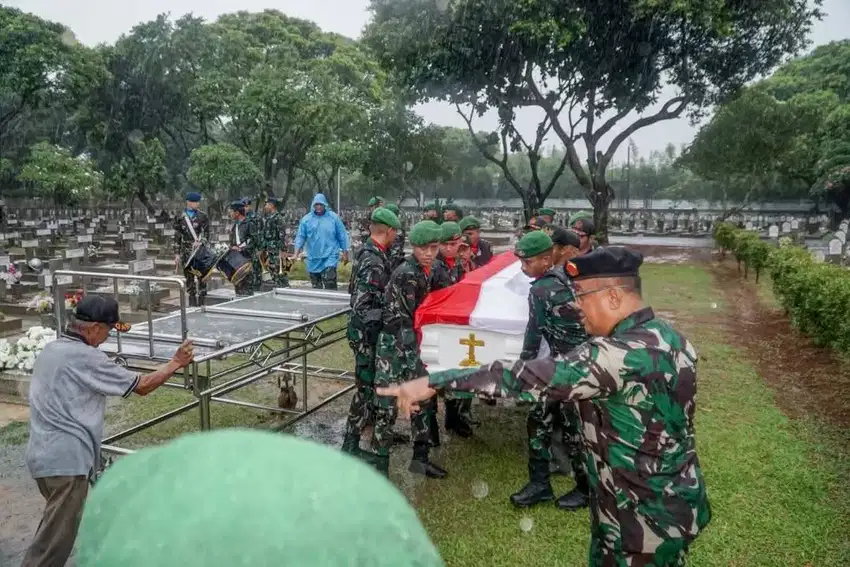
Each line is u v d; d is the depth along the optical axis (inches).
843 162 1402.6
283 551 16.4
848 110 1411.2
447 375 75.8
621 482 79.2
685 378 79.7
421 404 179.9
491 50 698.2
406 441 216.7
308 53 1576.0
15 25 1171.9
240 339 174.2
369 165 1368.1
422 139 1344.7
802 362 304.7
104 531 18.0
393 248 280.4
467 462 198.7
